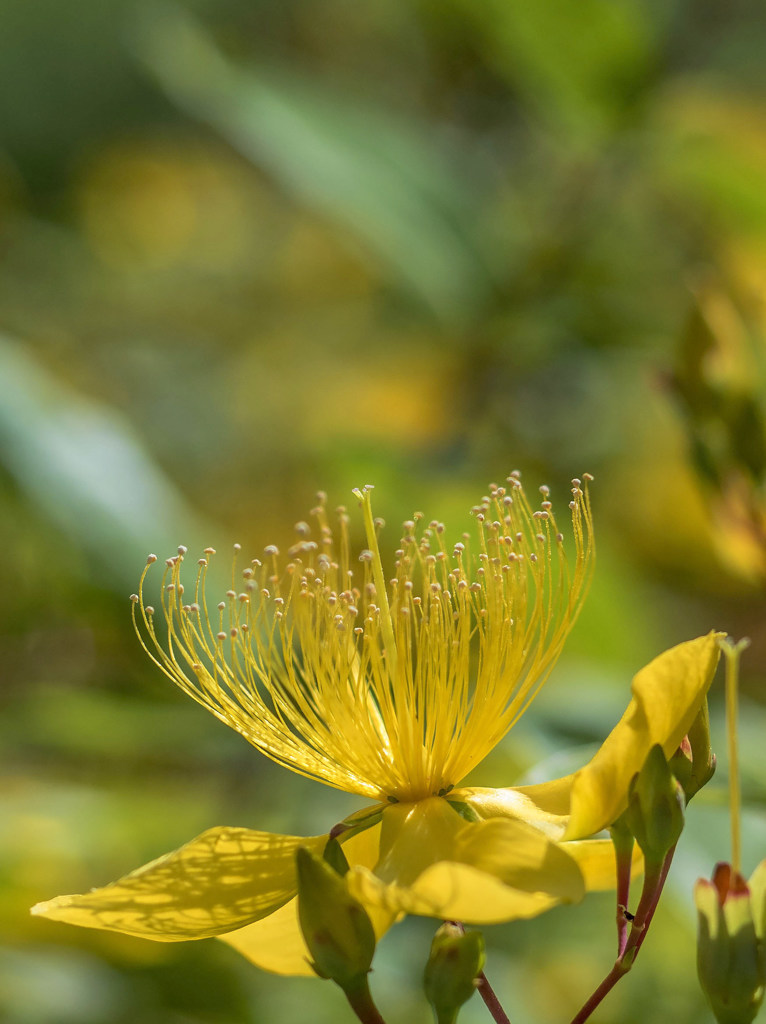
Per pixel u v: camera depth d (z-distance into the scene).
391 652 0.30
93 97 1.01
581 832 0.29
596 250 0.51
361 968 0.28
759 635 0.56
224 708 0.30
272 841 0.30
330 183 0.44
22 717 0.44
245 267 0.82
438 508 0.45
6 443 0.38
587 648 0.42
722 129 0.46
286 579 0.44
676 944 0.45
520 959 0.45
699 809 0.34
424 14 0.62
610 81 0.46
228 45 0.52
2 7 1.01
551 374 0.58
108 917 0.29
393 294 0.56
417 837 0.29
